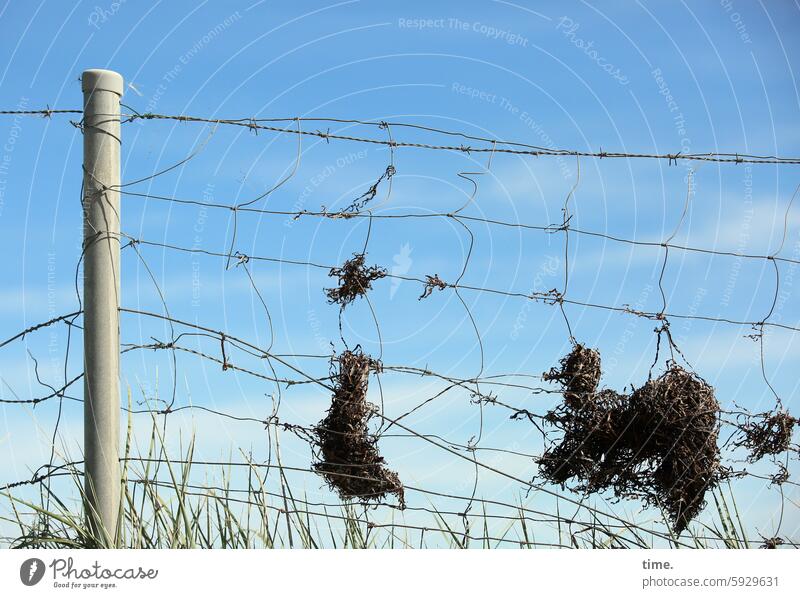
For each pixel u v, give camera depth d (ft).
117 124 8.44
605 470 9.70
